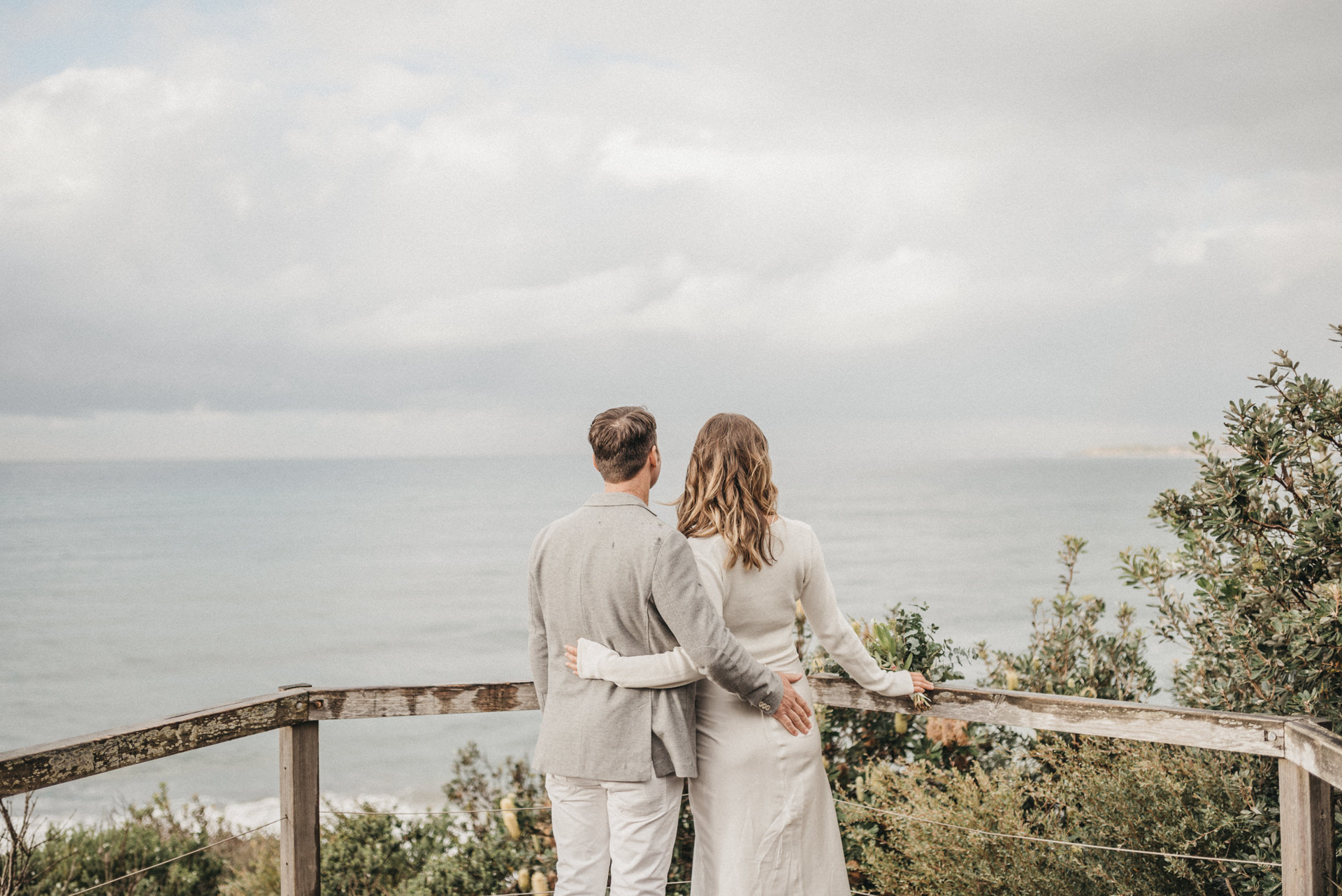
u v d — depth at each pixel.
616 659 2.05
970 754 3.54
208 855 6.30
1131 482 140.62
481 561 63.31
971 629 32.06
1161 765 2.84
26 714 25.86
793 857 2.16
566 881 2.17
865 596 40.41
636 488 2.21
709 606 2.01
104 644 36.22
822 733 3.50
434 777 17.41
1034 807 3.18
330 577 55.88
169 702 27.17
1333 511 2.42
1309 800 2.00
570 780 2.16
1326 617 2.23
